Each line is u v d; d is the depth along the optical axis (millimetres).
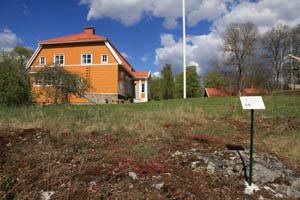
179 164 3172
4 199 2199
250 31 27625
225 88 27906
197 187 2547
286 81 26219
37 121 5453
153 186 2523
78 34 19938
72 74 11195
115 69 16969
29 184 2504
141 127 5367
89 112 7270
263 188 2592
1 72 8500
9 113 6574
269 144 4168
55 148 3738
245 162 3098
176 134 4832
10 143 3918
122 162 3180
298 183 2721
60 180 2566
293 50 26250
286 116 6348
